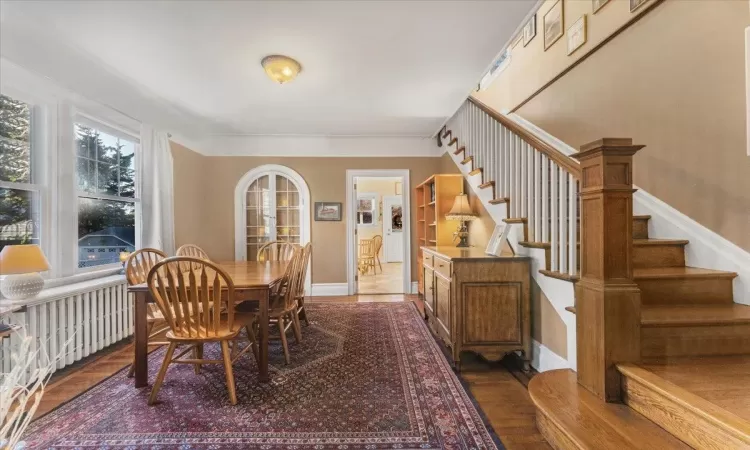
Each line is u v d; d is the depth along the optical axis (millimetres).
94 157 3080
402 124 4453
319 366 2385
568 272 1987
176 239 4219
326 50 2455
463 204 3521
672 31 2164
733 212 1812
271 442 1548
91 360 2559
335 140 5078
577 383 1630
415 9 1986
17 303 2023
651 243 2010
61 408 1836
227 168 4980
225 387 2080
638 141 2432
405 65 2707
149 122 3672
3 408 754
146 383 2090
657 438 1188
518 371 2332
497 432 1615
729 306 1732
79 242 2941
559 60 3369
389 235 9711
